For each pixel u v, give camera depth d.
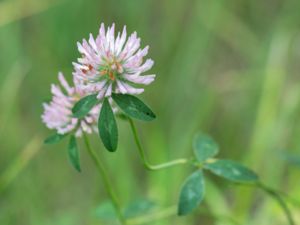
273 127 0.39
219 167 0.22
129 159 0.39
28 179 0.38
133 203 0.27
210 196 0.35
